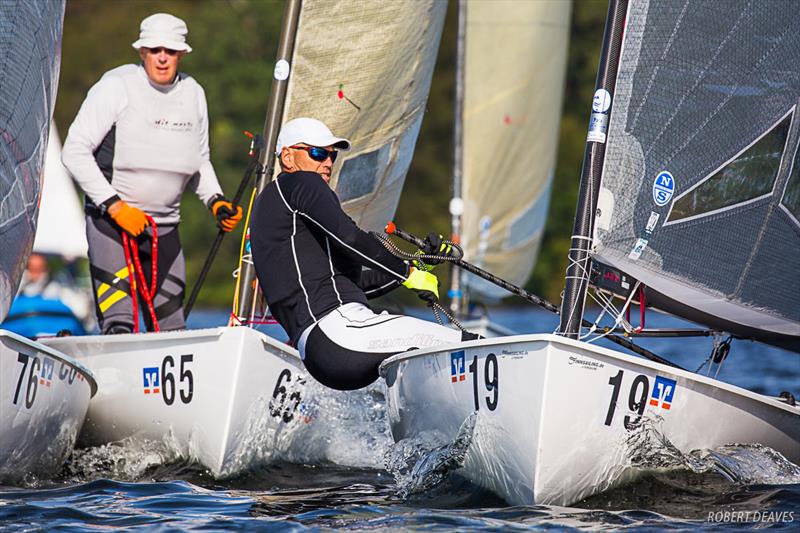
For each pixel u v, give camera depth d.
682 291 17.47
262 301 22.66
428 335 17.34
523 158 38.12
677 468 16.77
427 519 15.19
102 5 132.25
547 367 15.02
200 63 126.00
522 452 15.51
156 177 22.22
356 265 17.62
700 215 17.33
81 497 17.41
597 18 122.19
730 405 16.92
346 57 23.47
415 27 24.28
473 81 37.12
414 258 17.38
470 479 17.16
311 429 20.81
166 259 22.81
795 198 18.06
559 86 39.09
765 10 17.50
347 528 14.79
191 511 16.31
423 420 17.61
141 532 14.81
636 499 16.17
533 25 37.34
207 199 23.12
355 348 16.92
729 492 16.50
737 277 17.80
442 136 120.56
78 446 21.58
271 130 22.98
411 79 24.84
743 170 17.61
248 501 17.09
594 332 17.61
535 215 39.44
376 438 21.41
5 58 18.67
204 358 19.42
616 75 16.83
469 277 37.50
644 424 16.05
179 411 19.78
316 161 17.56
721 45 17.23
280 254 17.08
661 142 16.98
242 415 19.28
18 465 18.56
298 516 15.76
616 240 16.72
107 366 20.81
